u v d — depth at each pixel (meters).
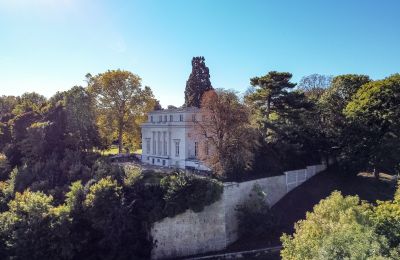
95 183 47.47
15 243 39.78
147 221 46.34
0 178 64.62
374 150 59.03
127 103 83.19
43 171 58.16
